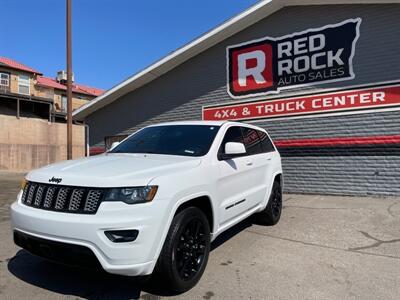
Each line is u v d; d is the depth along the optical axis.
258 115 11.87
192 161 4.55
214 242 5.93
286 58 11.35
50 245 3.71
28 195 4.09
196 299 3.92
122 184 3.62
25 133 28.53
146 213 3.60
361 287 4.25
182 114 13.66
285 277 4.52
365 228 6.75
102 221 3.50
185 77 13.57
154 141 5.43
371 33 9.98
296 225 7.02
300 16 11.09
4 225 7.14
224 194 4.96
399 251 5.50
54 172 4.05
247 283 4.33
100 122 16.25
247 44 12.09
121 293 4.03
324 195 10.52
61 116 41.31
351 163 10.21
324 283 4.35
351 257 5.24
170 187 3.86
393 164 9.62
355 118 10.16
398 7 9.64
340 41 10.42
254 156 6.13
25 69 41.41
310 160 10.86
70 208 3.68
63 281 4.33
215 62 12.84
